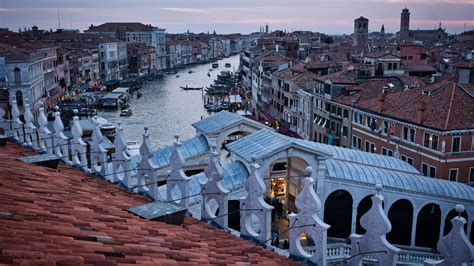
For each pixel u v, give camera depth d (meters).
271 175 38.81
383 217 10.27
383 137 58.16
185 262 8.42
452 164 48.69
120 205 12.27
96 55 168.88
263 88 112.12
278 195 39.84
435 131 48.94
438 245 10.10
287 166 37.62
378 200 10.33
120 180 15.85
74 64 146.12
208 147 36.66
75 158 17.69
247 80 157.75
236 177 31.38
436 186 38.22
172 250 8.98
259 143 33.84
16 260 6.12
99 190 13.69
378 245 10.43
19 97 92.25
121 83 175.50
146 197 14.59
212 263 8.92
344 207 36.38
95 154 16.95
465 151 48.81
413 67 92.81
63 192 11.55
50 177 13.10
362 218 10.67
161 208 12.01
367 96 66.12
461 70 62.75
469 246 9.59
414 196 37.22
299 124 84.38
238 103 128.50
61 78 129.00
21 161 14.77
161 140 92.19
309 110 78.44
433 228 38.72
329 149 42.28
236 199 30.67
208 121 39.59
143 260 7.79
